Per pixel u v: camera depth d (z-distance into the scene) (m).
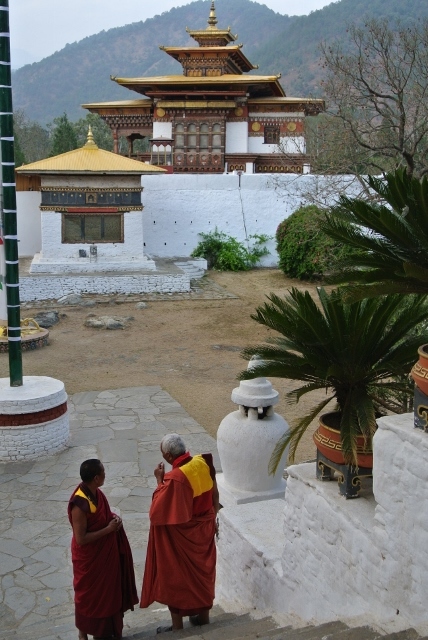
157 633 6.00
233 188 31.81
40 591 7.61
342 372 5.91
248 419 8.11
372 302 5.73
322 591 5.36
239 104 38.44
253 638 5.04
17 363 11.73
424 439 4.27
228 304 24.66
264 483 8.09
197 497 5.71
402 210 5.25
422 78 20.06
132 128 40.69
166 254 31.98
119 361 17.95
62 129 48.59
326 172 20.33
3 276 11.43
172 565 5.70
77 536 5.59
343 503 5.17
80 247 27.30
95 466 5.71
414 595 4.32
